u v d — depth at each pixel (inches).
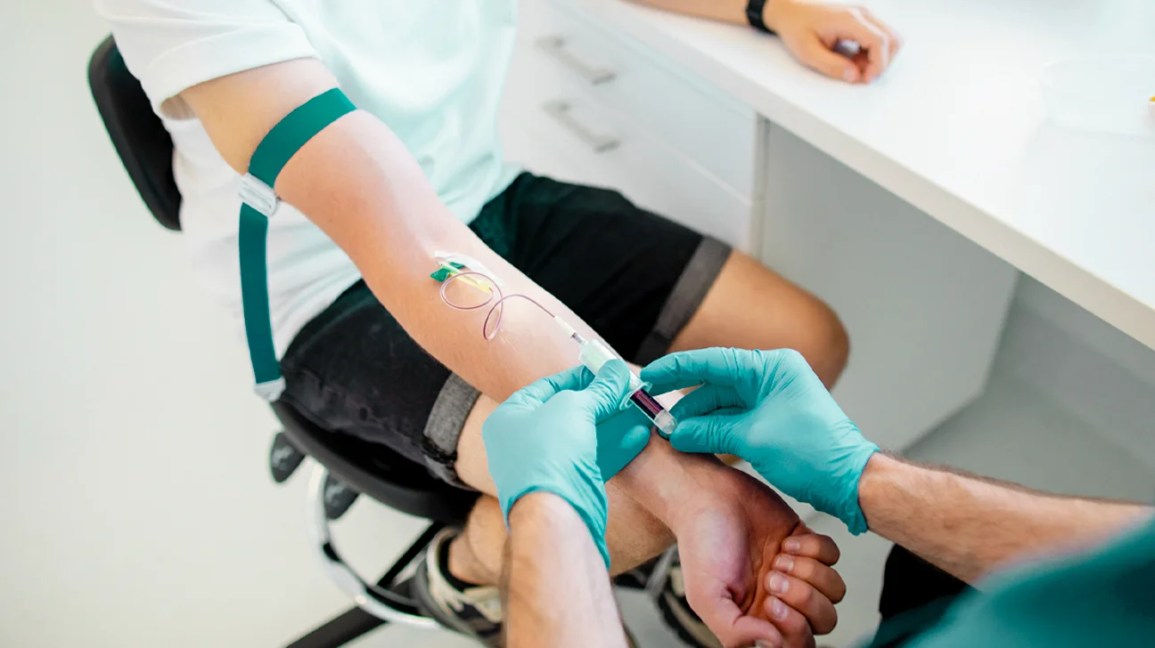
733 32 41.8
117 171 87.1
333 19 38.3
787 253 46.8
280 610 60.9
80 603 62.6
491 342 32.2
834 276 49.1
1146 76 35.2
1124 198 30.5
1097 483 58.1
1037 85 35.9
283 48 33.1
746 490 29.5
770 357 30.7
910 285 51.9
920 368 55.9
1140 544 20.0
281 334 41.3
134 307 80.0
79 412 73.8
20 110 88.3
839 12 38.0
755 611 28.2
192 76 32.5
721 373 30.8
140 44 33.6
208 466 69.5
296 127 32.6
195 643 59.7
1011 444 61.2
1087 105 34.4
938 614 26.0
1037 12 40.0
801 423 28.6
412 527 64.6
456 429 36.4
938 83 36.9
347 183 32.6
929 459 61.2
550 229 45.2
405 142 41.3
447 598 46.3
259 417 72.1
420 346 37.2
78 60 88.7
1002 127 34.1
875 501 27.5
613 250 43.9
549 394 30.4
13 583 64.1
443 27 41.9
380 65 39.9
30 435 72.7
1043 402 63.5
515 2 44.9
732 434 29.6
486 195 44.9
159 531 66.0
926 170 32.7
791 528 28.9
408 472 39.7
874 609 50.3
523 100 58.2
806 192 44.8
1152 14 38.8
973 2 41.5
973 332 57.2
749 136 41.3
